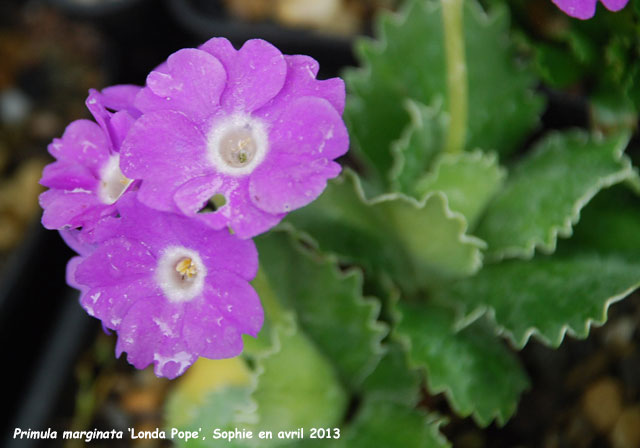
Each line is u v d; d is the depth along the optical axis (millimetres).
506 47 263
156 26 357
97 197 201
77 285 209
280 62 196
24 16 408
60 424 282
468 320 242
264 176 192
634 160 266
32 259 314
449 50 233
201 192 193
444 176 237
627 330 272
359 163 312
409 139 246
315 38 345
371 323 243
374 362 245
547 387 274
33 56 398
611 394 266
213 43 198
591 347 275
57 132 379
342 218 243
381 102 266
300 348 233
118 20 344
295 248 243
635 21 240
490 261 248
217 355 197
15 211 352
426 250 241
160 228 196
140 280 199
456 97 238
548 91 304
